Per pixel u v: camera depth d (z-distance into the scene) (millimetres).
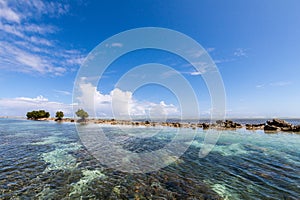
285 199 8055
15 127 43219
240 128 40562
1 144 20906
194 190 9070
